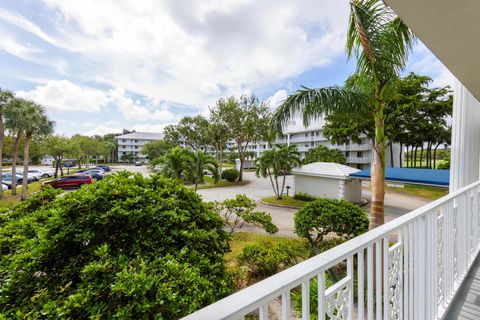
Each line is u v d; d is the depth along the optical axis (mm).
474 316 1885
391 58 3717
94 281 1948
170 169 10219
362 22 3562
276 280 755
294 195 13922
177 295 1875
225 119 20516
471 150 4070
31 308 1893
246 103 20078
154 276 1948
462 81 2844
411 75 14531
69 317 1721
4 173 20641
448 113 14117
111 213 2424
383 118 4184
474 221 2850
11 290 1999
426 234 1674
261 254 4484
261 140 20750
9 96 13211
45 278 2146
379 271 1210
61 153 22328
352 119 4480
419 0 1450
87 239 2316
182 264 2256
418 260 1603
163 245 2516
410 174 9250
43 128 14961
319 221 5250
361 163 27125
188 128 27219
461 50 2055
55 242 2230
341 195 11922
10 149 21125
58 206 2545
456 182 4125
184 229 2783
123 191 2752
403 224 1413
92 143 31938
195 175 10867
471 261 2670
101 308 1765
